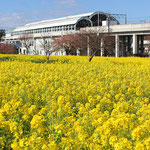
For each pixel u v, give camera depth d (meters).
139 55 48.41
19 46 85.94
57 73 14.58
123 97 8.72
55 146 4.50
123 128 5.07
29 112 6.39
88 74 14.44
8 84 10.62
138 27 48.03
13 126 5.41
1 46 71.94
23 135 5.79
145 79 12.64
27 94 8.86
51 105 7.27
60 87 10.20
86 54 60.19
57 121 6.15
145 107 6.82
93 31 39.97
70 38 57.41
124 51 56.44
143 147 4.18
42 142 4.65
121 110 6.62
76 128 5.13
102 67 19.11
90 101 7.55
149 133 5.13
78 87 10.66
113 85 10.09
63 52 67.31
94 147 4.66
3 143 5.16
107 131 4.80
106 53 49.97
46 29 80.69
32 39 79.88
